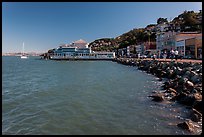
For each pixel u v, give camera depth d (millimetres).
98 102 19922
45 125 14000
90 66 85500
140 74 45625
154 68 46625
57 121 14727
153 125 13672
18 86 30875
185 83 22125
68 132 12883
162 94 21562
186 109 16594
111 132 12781
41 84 32969
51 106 18688
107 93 24312
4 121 14750
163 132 12539
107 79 38344
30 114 16359
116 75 45375
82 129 13305
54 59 160375
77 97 22297
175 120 14438
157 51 106625
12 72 58719
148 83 31766
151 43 119562
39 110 17438
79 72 56438
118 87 28594
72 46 170000
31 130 13211
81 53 160500
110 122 14414
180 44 78438
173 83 25297
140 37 162875
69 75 48344
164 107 17531
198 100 16109
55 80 38312
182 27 125125
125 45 176000
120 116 15625
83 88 28219
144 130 12914
